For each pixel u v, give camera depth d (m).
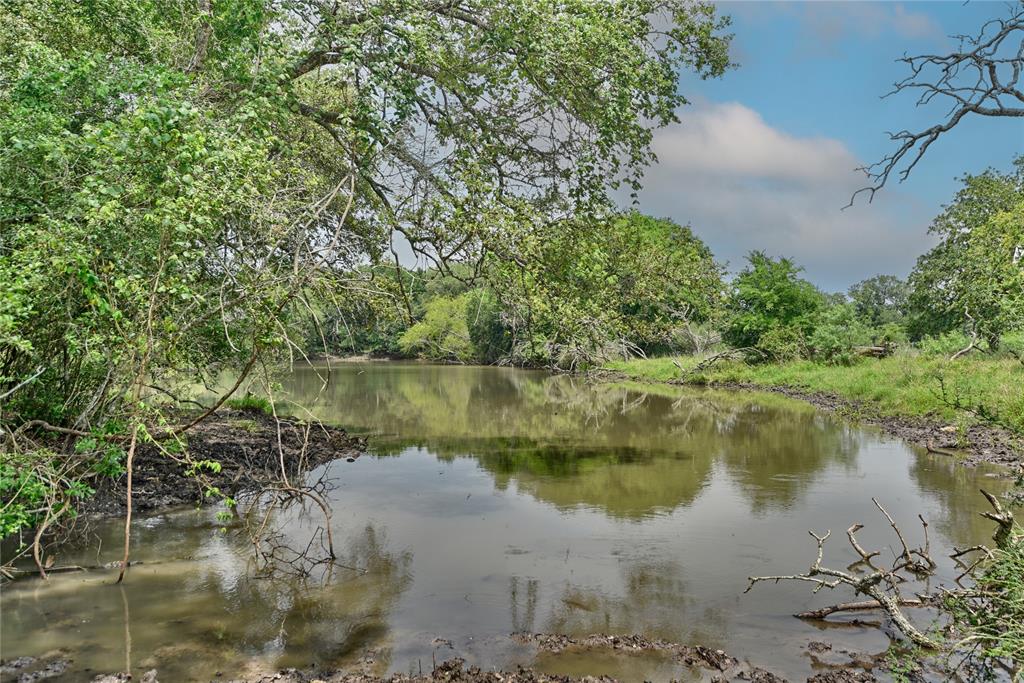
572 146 11.79
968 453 12.88
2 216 7.66
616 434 16.38
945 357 23.59
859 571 6.96
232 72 9.46
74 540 7.97
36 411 8.98
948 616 5.75
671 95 12.26
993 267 21.48
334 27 9.84
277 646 5.39
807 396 25.12
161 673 4.95
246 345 11.38
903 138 13.91
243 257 7.90
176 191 7.43
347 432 16.33
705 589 6.56
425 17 10.19
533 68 10.80
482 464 12.63
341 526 8.70
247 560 7.40
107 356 8.14
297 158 10.62
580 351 11.78
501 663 5.08
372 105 9.65
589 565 7.25
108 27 9.75
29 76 7.88
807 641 5.42
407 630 5.68
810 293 35.94
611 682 4.77
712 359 33.91
